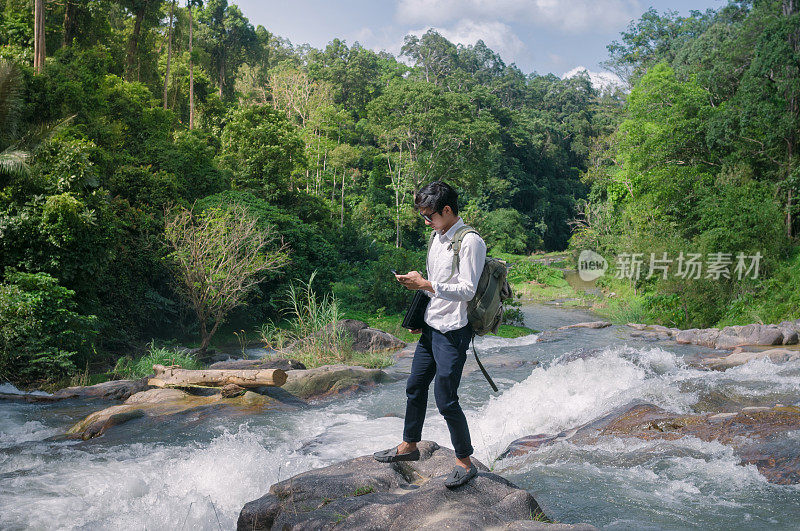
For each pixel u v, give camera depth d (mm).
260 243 16438
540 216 76000
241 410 8352
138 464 5945
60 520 4332
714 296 20516
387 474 3689
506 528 2902
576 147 88812
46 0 28672
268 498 3621
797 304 18609
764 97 26250
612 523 3658
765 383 7754
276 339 16047
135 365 12648
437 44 76625
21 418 8406
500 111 76125
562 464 5133
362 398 9273
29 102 19094
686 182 28953
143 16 37156
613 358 9555
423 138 51688
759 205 22203
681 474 4652
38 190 14031
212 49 60219
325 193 48469
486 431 7109
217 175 26109
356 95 74250
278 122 30188
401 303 22500
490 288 3209
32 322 11414
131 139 24844
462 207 56125
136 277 17094
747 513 3783
